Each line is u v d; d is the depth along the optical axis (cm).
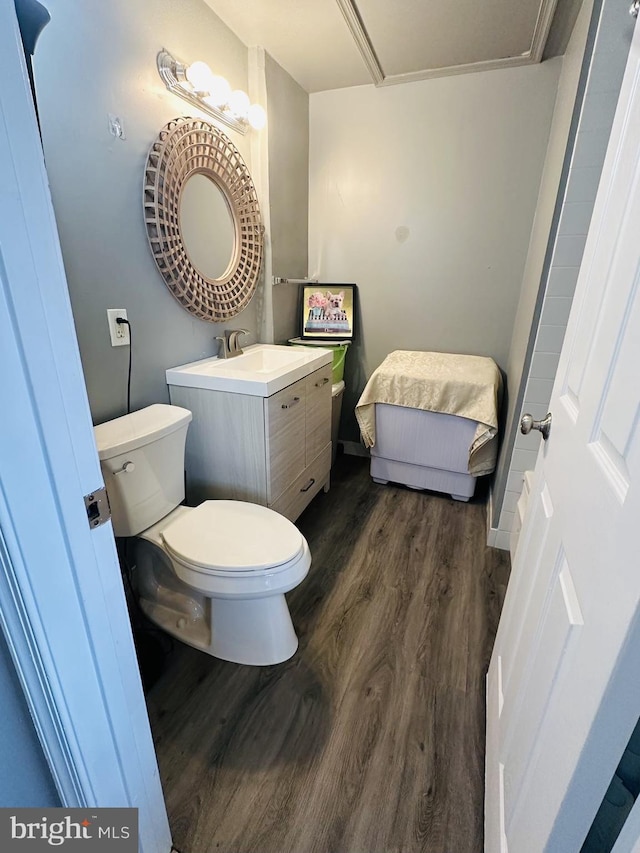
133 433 129
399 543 207
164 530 137
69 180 119
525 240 236
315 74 225
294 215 253
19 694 59
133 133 137
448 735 119
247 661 135
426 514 233
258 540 132
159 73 145
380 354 287
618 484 53
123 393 148
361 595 172
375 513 234
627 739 48
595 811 53
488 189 235
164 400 170
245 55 195
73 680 60
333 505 242
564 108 173
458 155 234
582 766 51
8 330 45
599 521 56
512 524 193
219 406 166
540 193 218
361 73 224
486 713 122
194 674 137
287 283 251
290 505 193
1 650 56
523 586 100
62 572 56
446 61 210
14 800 62
